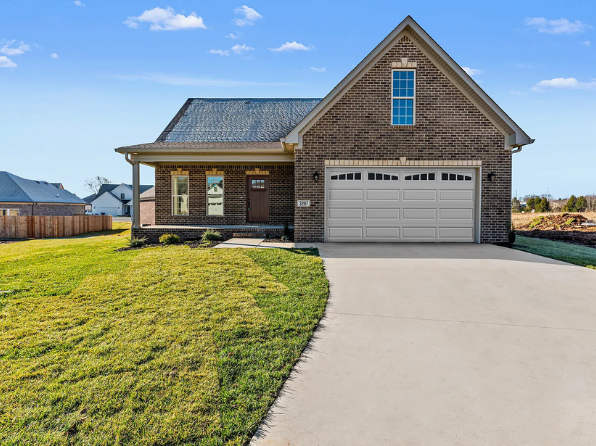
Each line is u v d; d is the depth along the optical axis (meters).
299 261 8.46
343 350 4.16
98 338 4.38
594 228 16.34
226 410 3.03
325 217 11.93
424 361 3.91
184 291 6.16
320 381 3.51
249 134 15.94
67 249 11.45
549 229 17.16
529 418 2.96
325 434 2.76
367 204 11.91
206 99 18.97
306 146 11.78
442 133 11.68
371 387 3.41
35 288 6.45
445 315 5.23
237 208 15.94
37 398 3.18
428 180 11.87
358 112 11.69
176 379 3.47
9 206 35.91
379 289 6.41
